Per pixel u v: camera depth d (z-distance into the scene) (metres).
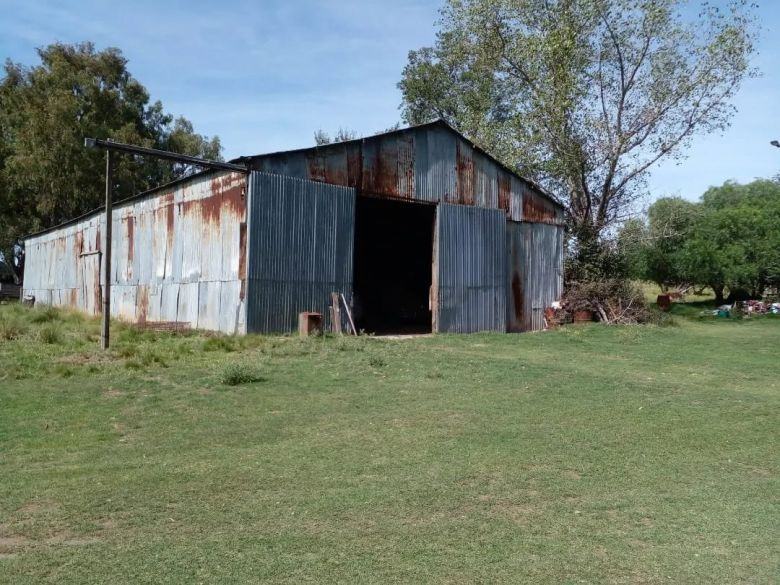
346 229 17.58
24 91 42.00
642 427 8.34
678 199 41.34
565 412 9.09
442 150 19.88
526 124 26.86
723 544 4.84
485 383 11.10
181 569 4.29
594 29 26.09
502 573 4.30
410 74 47.62
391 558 4.50
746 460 7.09
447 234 19.92
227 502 5.55
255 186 15.91
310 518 5.20
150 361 12.19
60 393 9.78
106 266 13.68
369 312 27.20
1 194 42.12
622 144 26.59
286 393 10.07
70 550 4.58
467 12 27.45
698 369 13.66
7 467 6.52
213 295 17.14
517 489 5.97
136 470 6.43
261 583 4.12
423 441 7.52
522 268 22.17
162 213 20.17
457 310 20.03
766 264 34.62
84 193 40.72
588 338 18.91
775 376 12.95
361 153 18.00
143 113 46.16
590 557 4.57
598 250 26.03
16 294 41.62
